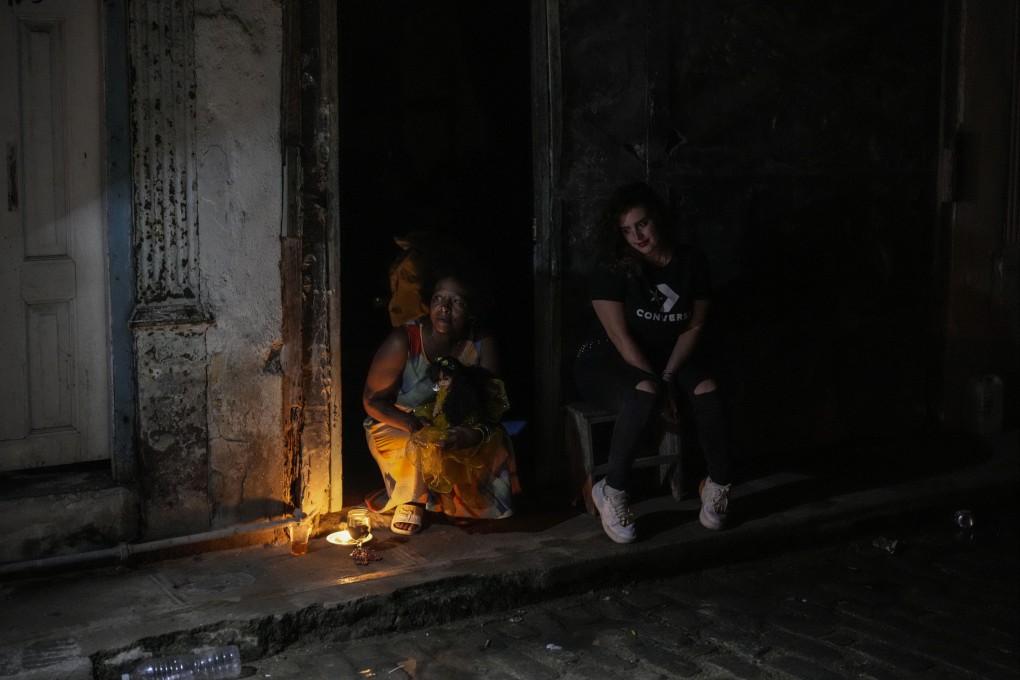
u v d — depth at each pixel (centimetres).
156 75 421
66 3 416
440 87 767
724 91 566
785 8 577
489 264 754
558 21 520
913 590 470
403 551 461
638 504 528
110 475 445
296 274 460
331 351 475
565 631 423
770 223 588
